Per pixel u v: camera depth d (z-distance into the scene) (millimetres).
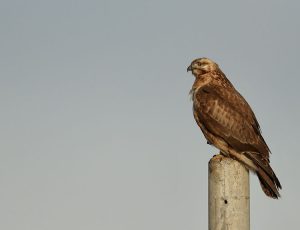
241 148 15000
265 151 14883
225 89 15984
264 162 14492
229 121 15336
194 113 16000
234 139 15125
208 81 16234
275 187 13836
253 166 14625
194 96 16078
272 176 14117
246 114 15461
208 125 15570
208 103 15656
